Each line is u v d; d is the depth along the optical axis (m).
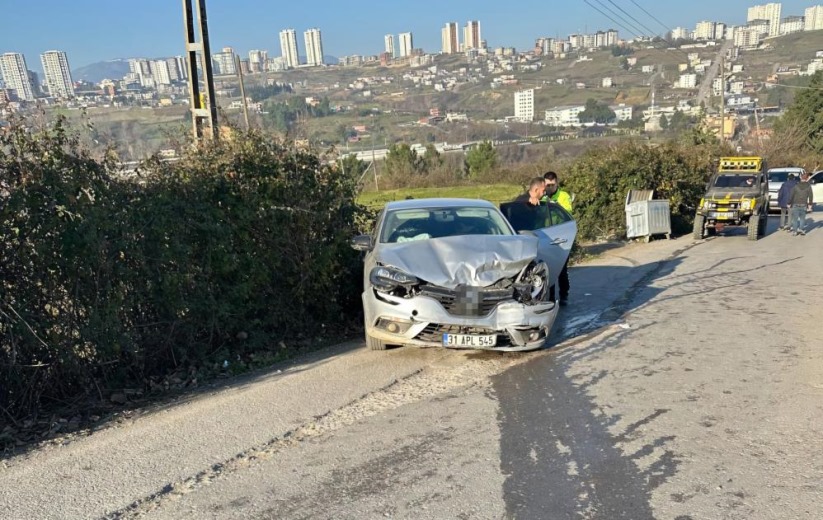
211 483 3.59
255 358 6.18
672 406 4.60
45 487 3.59
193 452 3.99
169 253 5.39
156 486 3.57
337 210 7.43
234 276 6.20
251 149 6.56
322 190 7.16
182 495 3.47
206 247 5.82
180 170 5.84
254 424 4.43
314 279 7.04
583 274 11.33
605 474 3.60
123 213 5.13
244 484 3.58
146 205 5.29
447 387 5.10
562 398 4.81
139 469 3.78
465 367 5.61
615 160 19.30
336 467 3.75
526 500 3.34
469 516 3.20
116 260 5.07
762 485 3.44
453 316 5.43
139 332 5.47
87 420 4.68
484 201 7.55
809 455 3.78
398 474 3.65
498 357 5.91
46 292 4.73
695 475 3.56
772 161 42.25
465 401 4.78
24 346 4.60
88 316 4.91
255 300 6.49
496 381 5.23
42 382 4.79
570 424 4.31
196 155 6.20
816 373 5.29
